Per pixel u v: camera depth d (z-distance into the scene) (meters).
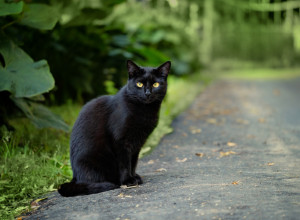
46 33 6.85
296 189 3.31
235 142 5.96
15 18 5.39
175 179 3.91
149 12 13.98
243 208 2.85
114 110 3.94
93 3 8.05
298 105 9.75
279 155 5.05
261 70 21.86
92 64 8.46
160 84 4.11
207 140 6.12
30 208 3.50
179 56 13.98
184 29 15.80
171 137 6.34
